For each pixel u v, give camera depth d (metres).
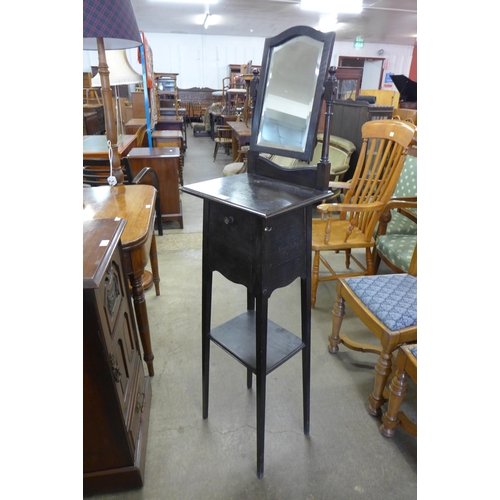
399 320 1.27
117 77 2.90
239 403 1.46
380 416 1.41
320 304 2.15
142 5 6.22
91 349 0.86
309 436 1.32
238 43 9.91
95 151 2.54
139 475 1.10
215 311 2.04
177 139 4.17
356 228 2.18
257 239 0.92
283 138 1.07
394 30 8.23
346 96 8.09
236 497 1.12
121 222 1.11
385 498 1.12
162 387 1.53
